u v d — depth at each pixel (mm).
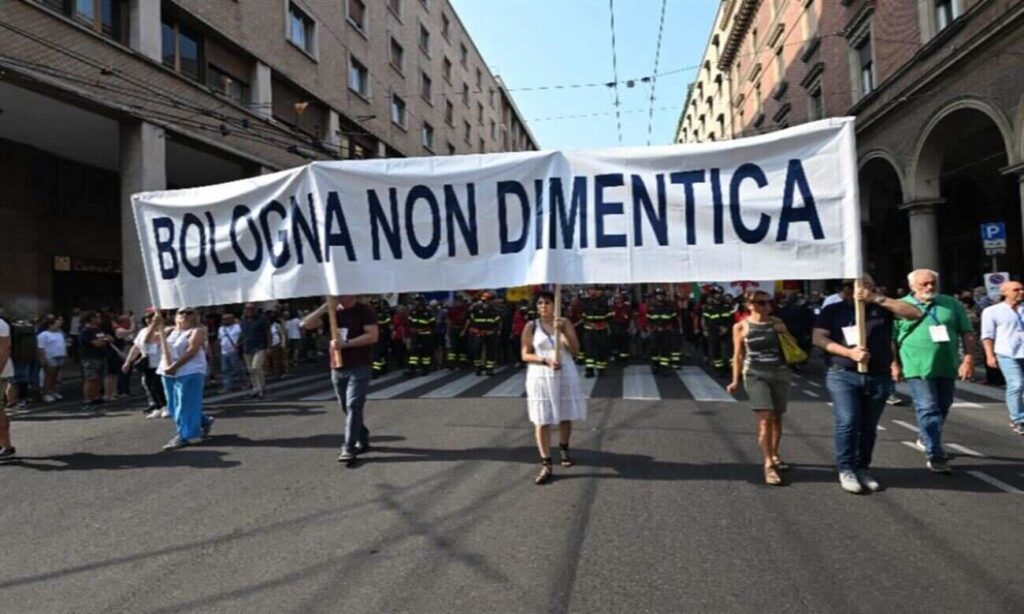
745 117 38469
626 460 6086
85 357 10758
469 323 14117
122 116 14914
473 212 5656
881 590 3363
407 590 3490
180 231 6539
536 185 5531
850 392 5070
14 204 17406
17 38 12109
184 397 7168
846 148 4996
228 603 3400
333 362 6148
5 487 5672
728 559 3777
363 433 6707
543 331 5637
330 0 25750
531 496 5055
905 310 4957
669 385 11391
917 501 4785
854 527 4262
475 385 12094
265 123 19844
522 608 3258
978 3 13789
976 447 6484
